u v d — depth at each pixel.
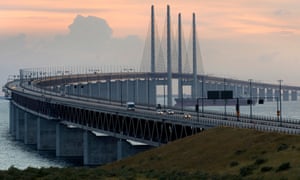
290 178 177.25
